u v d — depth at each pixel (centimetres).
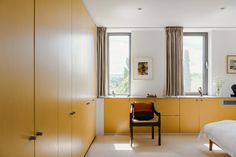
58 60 207
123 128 488
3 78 114
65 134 232
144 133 489
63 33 224
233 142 277
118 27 501
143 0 334
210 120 487
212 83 527
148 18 433
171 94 507
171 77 507
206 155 355
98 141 440
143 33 526
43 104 169
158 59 525
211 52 528
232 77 528
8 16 118
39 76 161
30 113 146
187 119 487
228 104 488
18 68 130
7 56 118
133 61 525
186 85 539
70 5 254
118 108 489
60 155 213
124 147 400
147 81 526
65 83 232
